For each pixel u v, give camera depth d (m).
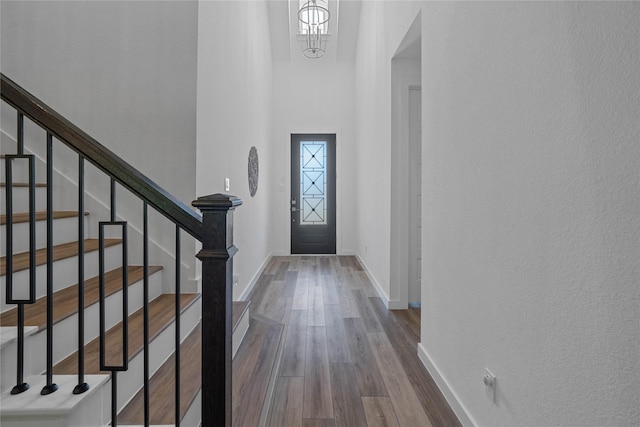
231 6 3.38
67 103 2.49
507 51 1.35
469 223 1.68
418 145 3.66
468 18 1.68
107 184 2.50
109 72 2.49
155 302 2.28
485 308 1.53
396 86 3.54
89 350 1.62
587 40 0.96
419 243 3.74
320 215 6.94
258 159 4.96
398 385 2.14
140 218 2.51
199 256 1.26
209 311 1.26
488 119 1.50
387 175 3.73
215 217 1.28
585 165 0.97
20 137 1.25
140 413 1.49
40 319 1.47
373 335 2.93
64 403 1.18
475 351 1.63
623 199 0.86
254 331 2.91
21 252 1.88
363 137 5.61
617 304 0.88
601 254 0.92
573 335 1.02
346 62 6.78
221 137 3.07
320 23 5.59
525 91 1.23
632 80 0.84
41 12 2.47
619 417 0.87
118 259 2.40
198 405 1.66
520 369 1.28
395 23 3.29
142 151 2.50
